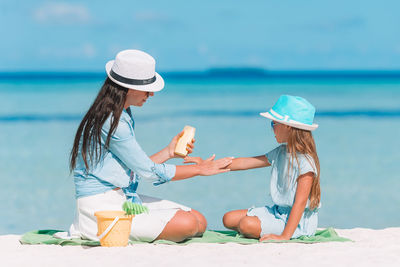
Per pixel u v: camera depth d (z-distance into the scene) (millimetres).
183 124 19516
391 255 3918
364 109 27281
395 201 8133
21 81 75688
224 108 27953
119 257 3809
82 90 49969
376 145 14203
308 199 4555
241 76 103625
